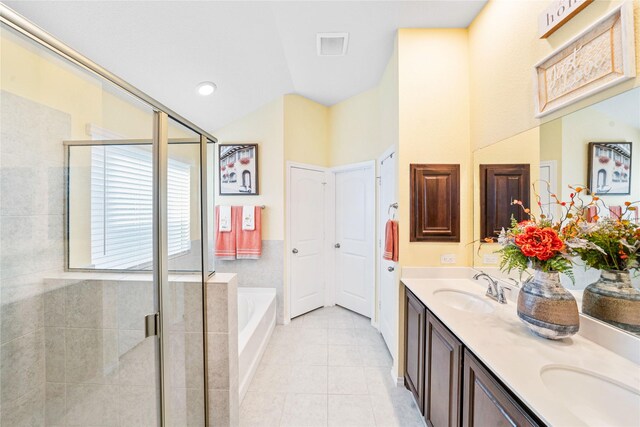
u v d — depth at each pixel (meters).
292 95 3.09
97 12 1.59
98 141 1.50
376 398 1.85
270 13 1.93
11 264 1.26
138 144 1.41
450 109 1.96
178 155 1.53
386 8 1.78
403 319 1.97
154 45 1.93
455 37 1.96
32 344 1.34
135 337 1.37
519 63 1.46
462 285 1.81
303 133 3.22
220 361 1.53
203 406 1.52
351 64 2.50
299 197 3.21
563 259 1.04
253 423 1.64
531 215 1.34
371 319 3.01
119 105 1.44
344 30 2.01
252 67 2.49
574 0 1.09
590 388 0.85
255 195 3.09
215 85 2.55
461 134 1.95
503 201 1.62
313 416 1.69
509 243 1.23
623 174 0.95
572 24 1.13
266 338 2.56
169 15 1.78
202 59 2.22
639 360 0.89
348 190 3.33
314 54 2.33
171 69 2.19
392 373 2.09
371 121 2.96
